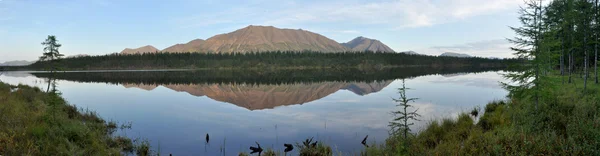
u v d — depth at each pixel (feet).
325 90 117.19
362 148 33.14
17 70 481.87
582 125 24.80
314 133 41.01
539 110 33.14
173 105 74.84
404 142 24.44
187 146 35.06
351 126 44.96
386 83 146.41
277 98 92.07
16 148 24.75
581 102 37.58
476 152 24.14
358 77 217.36
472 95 84.84
